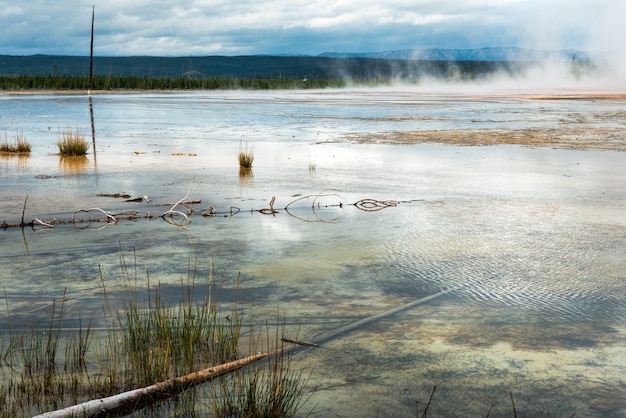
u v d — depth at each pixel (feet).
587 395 12.80
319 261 21.94
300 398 12.51
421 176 40.75
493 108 117.91
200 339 14.97
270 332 15.74
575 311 17.33
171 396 12.24
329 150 54.85
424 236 25.35
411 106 126.82
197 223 27.71
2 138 63.87
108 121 86.99
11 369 13.46
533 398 12.68
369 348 14.90
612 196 33.73
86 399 12.07
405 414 12.01
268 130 74.13
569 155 51.29
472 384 13.23
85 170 42.86
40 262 21.67
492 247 23.67
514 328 16.15
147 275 20.22
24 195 33.58
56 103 135.74
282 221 28.14
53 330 15.67
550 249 23.39
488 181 38.68
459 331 15.96
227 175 40.96
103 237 25.14
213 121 87.97
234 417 11.51
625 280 19.86
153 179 39.22
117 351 14.35
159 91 264.52
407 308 17.53
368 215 29.27
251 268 21.11
